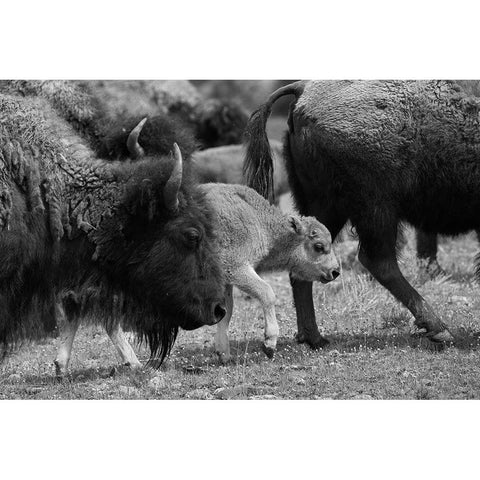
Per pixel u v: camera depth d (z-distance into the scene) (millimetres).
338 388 18203
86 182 17938
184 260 17969
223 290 18391
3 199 17250
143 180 17688
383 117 21016
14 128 17688
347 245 31078
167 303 18141
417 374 18859
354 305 25750
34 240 17578
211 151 38031
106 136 21094
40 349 22891
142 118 21312
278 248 21250
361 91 21219
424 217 22094
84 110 22516
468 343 21016
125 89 43156
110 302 18297
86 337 24016
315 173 21906
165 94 47000
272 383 18750
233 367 19969
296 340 22000
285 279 31891
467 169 21141
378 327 23562
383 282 21625
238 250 20328
